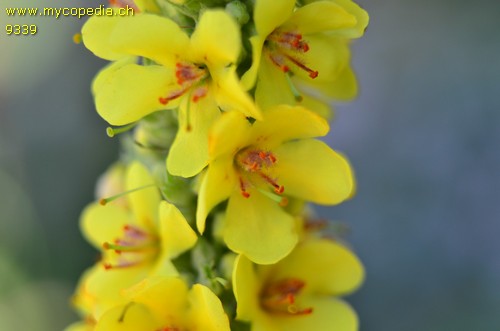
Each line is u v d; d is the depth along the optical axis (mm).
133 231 235
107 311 223
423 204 386
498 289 371
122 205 248
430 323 374
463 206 383
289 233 222
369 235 387
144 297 222
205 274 224
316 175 223
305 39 223
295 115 218
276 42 221
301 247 233
